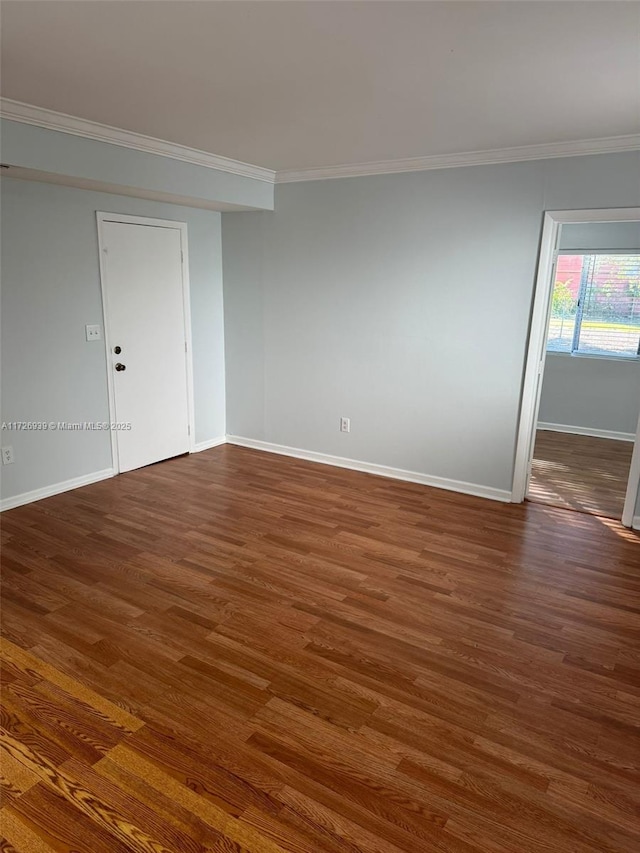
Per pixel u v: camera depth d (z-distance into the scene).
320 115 3.12
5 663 2.41
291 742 2.03
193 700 2.22
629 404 6.06
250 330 5.28
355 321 4.69
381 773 1.91
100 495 4.21
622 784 1.89
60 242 3.89
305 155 4.09
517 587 3.09
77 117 3.23
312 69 2.46
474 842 1.69
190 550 3.41
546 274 3.84
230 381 5.54
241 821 1.73
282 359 5.15
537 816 1.77
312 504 4.17
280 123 3.29
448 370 4.35
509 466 4.25
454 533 3.74
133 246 4.39
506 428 4.20
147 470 4.80
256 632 2.65
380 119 3.17
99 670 2.38
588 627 2.75
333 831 1.71
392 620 2.77
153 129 3.46
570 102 2.82
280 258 4.95
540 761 1.97
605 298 6.07
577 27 2.01
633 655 2.55
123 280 4.38
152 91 2.78
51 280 3.89
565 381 6.35
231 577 3.12
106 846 1.65
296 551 3.44
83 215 4.00
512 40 2.13
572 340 6.32
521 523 3.92
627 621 2.80
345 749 2.01
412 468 4.67
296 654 2.51
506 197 3.88
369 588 3.05
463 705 2.23
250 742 2.03
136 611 2.79
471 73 2.46
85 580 3.05
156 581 3.06
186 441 5.24
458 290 4.18
